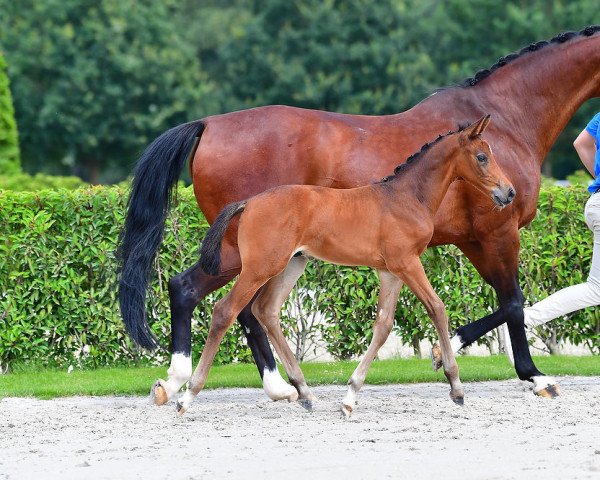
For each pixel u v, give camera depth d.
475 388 12.23
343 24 50.59
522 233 14.66
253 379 12.82
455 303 14.53
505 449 8.48
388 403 11.08
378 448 8.62
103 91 49.94
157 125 49.88
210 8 66.75
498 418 9.98
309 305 14.53
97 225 14.09
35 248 13.95
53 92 49.69
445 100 11.59
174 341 10.78
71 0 51.09
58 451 8.73
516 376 12.92
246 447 8.74
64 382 12.73
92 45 50.31
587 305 12.00
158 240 11.03
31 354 14.14
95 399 11.77
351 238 10.14
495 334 15.02
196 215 14.30
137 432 9.58
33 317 14.05
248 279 10.04
